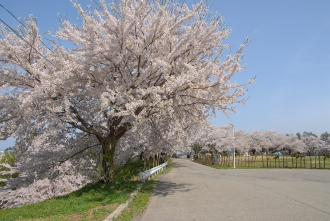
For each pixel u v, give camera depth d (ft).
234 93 33.68
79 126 33.63
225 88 32.99
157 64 29.19
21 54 30.53
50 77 28.81
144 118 29.81
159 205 26.61
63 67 29.55
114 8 28.37
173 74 33.40
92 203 26.14
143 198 30.01
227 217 21.25
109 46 28.45
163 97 29.12
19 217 22.61
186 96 32.96
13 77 30.48
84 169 38.60
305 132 279.08
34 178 38.86
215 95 32.09
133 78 31.19
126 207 24.94
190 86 29.37
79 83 31.68
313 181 46.80
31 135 31.35
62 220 20.65
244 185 41.01
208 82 30.35
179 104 33.35
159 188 38.60
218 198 29.71
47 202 27.63
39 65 31.19
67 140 37.68
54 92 29.01
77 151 38.58
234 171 78.54
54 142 35.78
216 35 33.19
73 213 22.98
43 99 29.81
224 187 38.83
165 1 29.27
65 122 29.71
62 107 28.09
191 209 24.43
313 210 23.24
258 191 34.42
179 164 133.90
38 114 30.25
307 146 204.33
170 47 32.89
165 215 22.47
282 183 43.47
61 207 24.75
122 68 32.14
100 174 36.37
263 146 190.08
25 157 37.19
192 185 41.78
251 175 61.77
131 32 31.35
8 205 36.73
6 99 30.71
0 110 30.89
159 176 59.41
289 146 196.44
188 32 31.04
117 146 44.27
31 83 31.91
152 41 31.09
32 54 32.12
